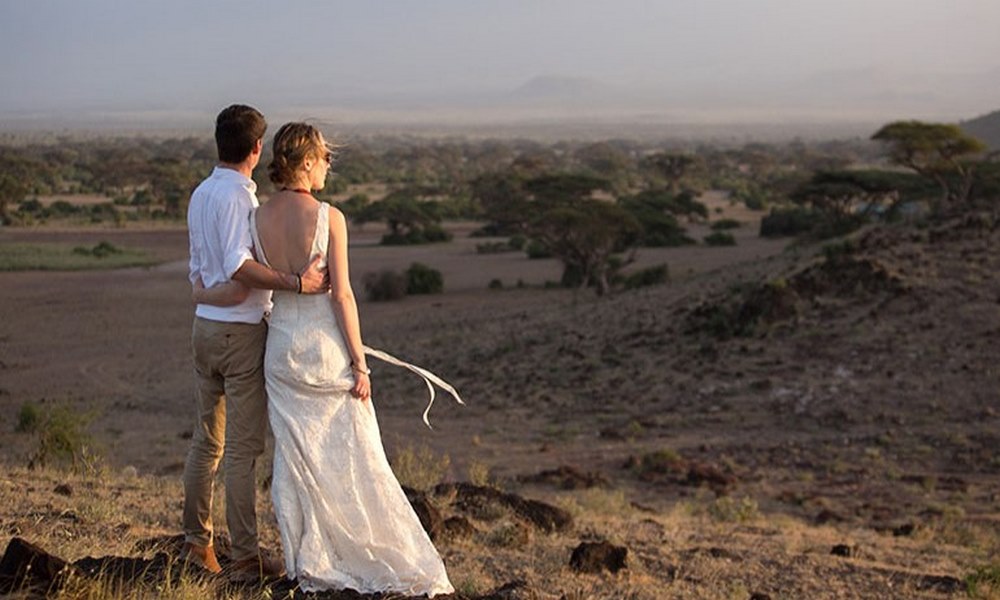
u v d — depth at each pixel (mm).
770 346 37094
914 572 11500
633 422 31531
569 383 37125
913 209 85438
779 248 90312
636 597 8094
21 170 182250
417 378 40656
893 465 27516
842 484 25812
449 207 143625
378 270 87750
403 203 113875
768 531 15289
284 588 5109
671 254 87688
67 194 183125
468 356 43469
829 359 35250
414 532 5023
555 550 9789
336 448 4906
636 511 17750
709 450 29031
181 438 29094
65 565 4793
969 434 29344
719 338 38750
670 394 34656
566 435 30781
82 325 63156
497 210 71438
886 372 33750
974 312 36594
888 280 39500
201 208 4945
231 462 5121
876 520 21516
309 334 4895
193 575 5129
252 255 4906
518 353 42562
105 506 8453
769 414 32250
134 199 162625
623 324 43656
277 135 4953
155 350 54344
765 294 39656
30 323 63688
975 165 76188
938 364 33812
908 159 67938
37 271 89188
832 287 40219
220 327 4984
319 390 4895
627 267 79000
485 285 77500
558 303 60969
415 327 55875
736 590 8883
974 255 41156
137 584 4914
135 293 77375
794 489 25312
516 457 28016
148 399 39656
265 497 11445
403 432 31516
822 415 31719
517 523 10305
